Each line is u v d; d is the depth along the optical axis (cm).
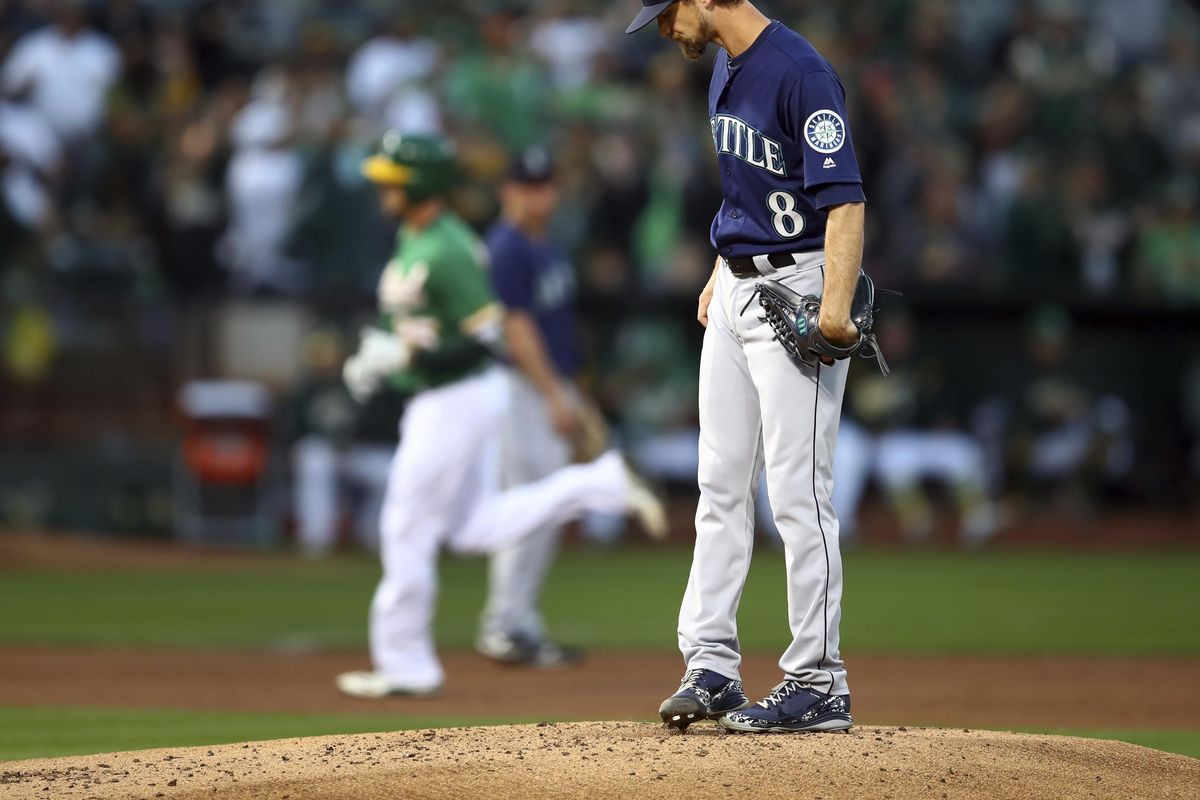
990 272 5619
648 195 5325
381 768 1352
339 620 3547
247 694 2481
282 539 4850
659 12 1497
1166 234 5888
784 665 1527
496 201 4894
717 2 1478
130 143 4969
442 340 2403
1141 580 4453
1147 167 6178
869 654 3062
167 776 1388
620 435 5194
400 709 2291
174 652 3044
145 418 4772
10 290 4675
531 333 2895
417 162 2372
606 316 5203
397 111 4966
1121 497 5647
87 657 2952
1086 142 6131
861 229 1441
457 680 2698
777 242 1500
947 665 2909
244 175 4906
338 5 5822
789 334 1469
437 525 2456
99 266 4756
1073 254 5666
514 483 2973
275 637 3278
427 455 2416
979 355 5516
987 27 6431
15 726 2070
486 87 5238
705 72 5712
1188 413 5675
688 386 5309
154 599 3841
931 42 6266
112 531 4753
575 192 5216
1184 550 5306
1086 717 2272
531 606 2886
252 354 4859
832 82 1461
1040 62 6341
